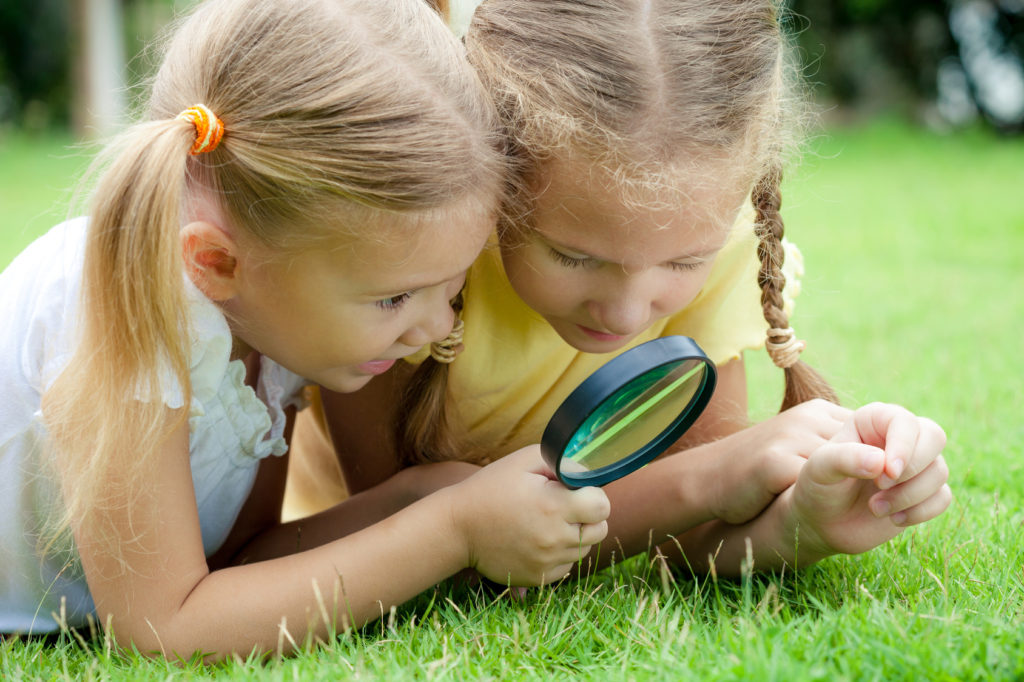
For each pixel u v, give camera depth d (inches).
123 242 63.8
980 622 63.9
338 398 92.6
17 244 264.7
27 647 70.8
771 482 76.2
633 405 67.9
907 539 83.0
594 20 71.1
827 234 296.5
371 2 70.6
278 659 66.8
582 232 70.5
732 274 87.4
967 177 434.0
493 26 75.4
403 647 66.8
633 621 66.7
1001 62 639.1
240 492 84.3
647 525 82.3
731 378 93.4
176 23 80.2
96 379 66.4
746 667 56.9
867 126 633.0
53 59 687.1
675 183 68.6
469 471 85.1
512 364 88.0
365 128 64.9
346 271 66.7
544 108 69.7
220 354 71.5
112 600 70.2
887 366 143.3
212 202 68.4
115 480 67.7
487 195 69.0
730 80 71.5
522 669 63.7
